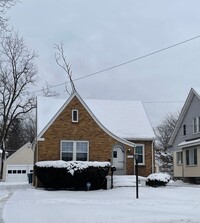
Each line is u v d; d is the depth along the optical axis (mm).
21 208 14750
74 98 29234
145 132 34219
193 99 41812
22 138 71875
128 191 23906
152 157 33625
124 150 31172
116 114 36219
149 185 29359
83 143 28875
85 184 26562
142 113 36719
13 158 49094
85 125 29094
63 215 12773
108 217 12359
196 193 22953
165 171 62781
